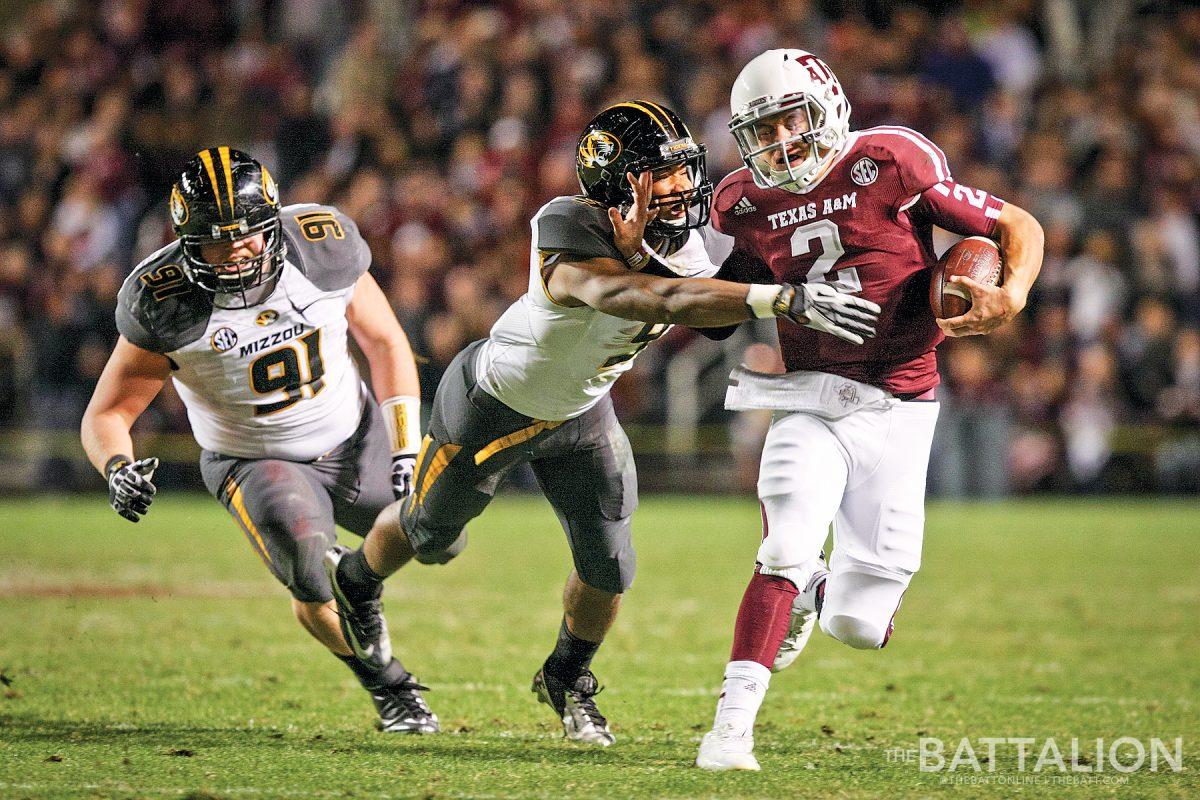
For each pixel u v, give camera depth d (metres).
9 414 47.16
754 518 41.03
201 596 26.06
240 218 14.84
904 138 14.30
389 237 45.97
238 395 15.84
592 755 14.50
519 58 49.78
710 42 49.72
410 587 27.83
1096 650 21.64
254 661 19.88
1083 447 44.69
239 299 15.55
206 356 15.60
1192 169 49.38
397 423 16.17
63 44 56.53
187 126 52.19
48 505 43.94
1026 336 45.25
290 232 16.02
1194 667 20.22
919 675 19.59
